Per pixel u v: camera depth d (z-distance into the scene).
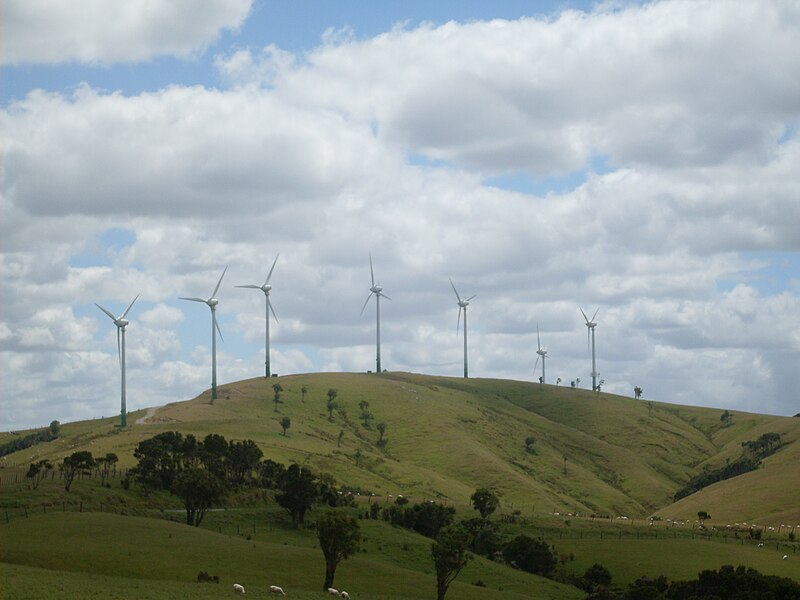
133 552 120.75
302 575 123.44
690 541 179.50
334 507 194.00
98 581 97.44
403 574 134.50
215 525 165.25
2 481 177.25
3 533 127.12
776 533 198.38
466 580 145.50
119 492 176.75
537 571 162.00
